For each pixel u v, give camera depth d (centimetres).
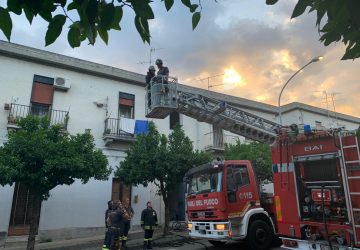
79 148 1205
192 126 2133
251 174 1124
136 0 194
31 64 1648
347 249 669
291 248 776
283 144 820
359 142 678
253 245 1048
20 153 1095
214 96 2272
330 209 722
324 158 735
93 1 181
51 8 184
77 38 203
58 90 1698
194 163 1467
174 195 1881
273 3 222
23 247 1361
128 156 1514
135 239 1473
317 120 2864
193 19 238
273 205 1136
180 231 1658
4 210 1440
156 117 1155
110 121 1795
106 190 1719
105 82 1855
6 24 184
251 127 1202
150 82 1129
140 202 1814
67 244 1405
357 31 228
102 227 1669
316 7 212
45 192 1186
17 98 1574
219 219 1026
